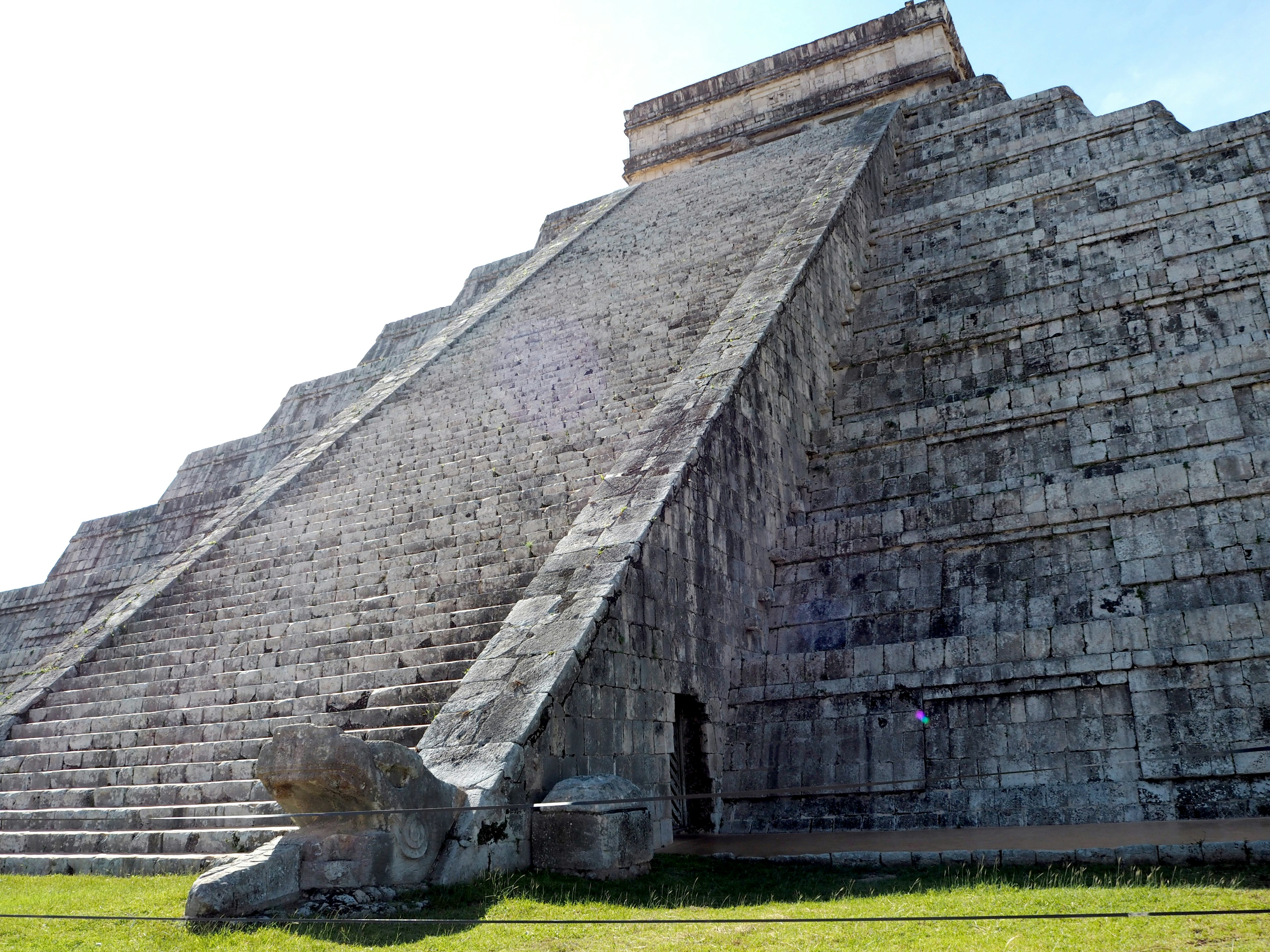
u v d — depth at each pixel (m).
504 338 20.91
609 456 13.96
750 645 13.05
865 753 11.35
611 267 22.69
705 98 34.16
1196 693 10.04
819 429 16.27
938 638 12.23
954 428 14.88
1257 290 14.41
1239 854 7.55
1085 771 10.20
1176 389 13.55
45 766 11.84
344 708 10.75
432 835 7.58
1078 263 17.06
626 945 6.05
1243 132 17.30
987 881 7.66
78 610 26.41
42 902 7.59
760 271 17.83
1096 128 20.64
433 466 16.12
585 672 9.59
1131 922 6.08
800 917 6.69
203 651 13.00
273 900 6.95
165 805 10.25
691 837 11.06
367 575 13.34
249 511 16.75
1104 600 11.59
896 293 18.84
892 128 24.84
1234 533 11.36
